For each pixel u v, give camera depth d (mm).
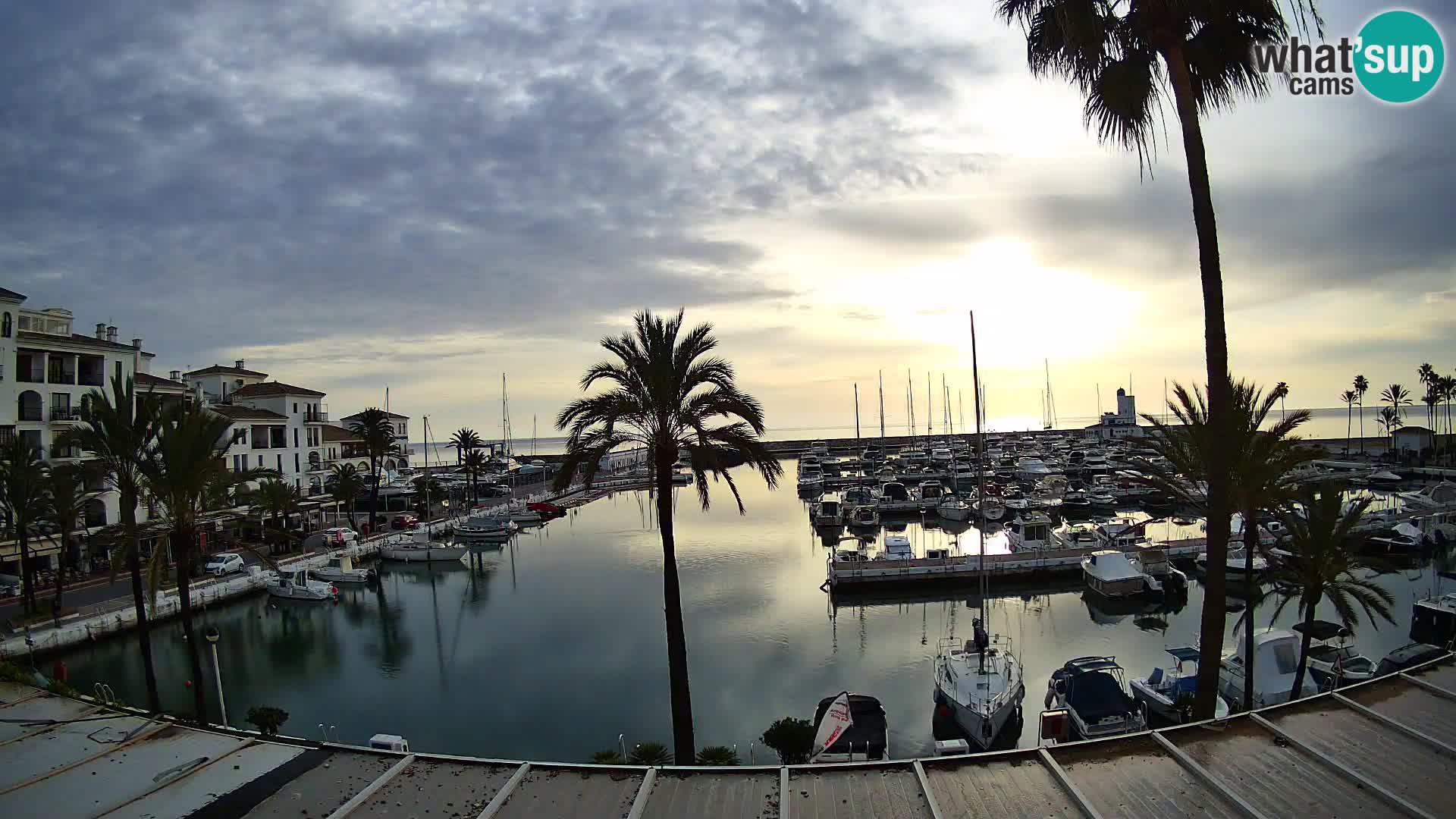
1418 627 34375
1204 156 15805
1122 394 151375
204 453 25516
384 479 101000
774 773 10953
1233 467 20781
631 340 22391
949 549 64125
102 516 53375
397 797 10305
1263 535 52438
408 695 32875
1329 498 22672
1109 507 82688
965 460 125250
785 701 30578
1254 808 9594
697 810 10062
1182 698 25266
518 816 9914
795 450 196500
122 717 12641
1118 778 10516
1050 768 10781
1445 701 12195
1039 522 63125
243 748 11570
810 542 69562
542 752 26625
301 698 32875
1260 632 28500
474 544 72750
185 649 40719
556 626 43219
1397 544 52219
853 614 44281
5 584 45812
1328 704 12344
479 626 44031
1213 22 15508
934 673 31766
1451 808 9367
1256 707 24844
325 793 10320
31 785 10477
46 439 51156
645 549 67312
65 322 58781
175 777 10703
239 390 83938
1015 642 38188
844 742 22859
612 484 121750
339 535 64312
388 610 48688
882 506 84750
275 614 47812
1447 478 89062
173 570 50969
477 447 110562
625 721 29062
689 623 42500
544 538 76188
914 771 10906
